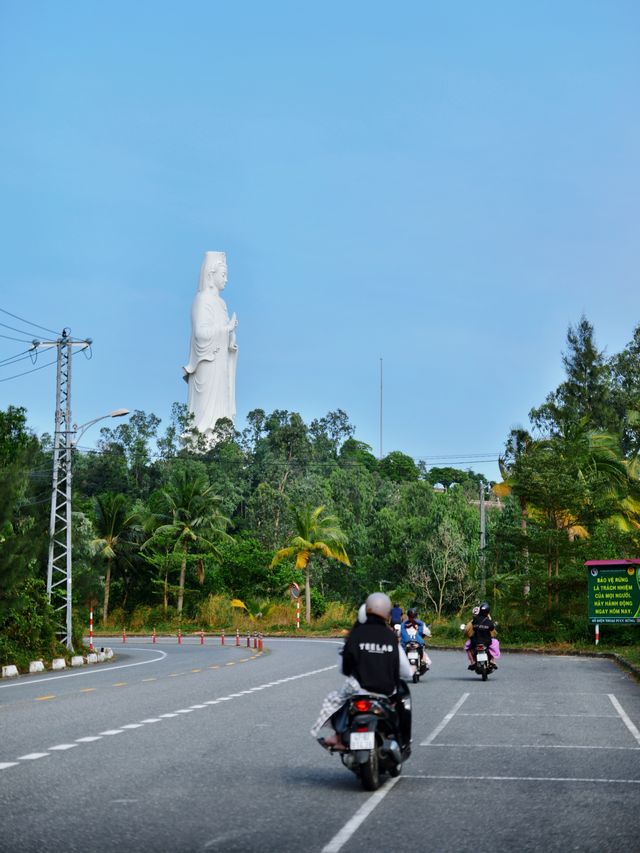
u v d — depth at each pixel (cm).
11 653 3712
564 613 4669
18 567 3672
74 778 1138
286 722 1709
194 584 8925
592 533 4862
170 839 833
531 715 1830
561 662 3669
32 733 1573
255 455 13950
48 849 797
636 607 4125
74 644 4375
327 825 888
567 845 809
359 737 1051
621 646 4300
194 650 5112
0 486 3738
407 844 813
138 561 8950
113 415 4372
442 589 8188
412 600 8481
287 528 10694
